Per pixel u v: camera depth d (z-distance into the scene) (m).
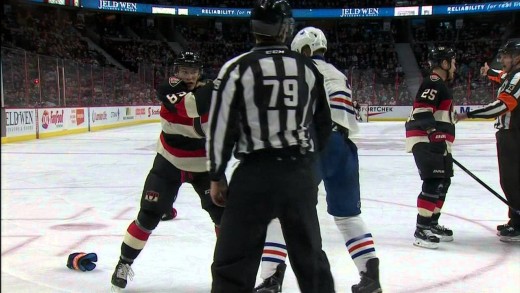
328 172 2.92
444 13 32.25
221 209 3.29
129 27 33.81
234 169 2.21
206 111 2.92
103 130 20.42
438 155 4.06
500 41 32.28
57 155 11.24
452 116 4.21
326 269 2.31
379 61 33.16
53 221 5.09
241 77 2.10
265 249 3.08
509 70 4.29
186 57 3.07
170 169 3.19
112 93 22.06
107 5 29.61
